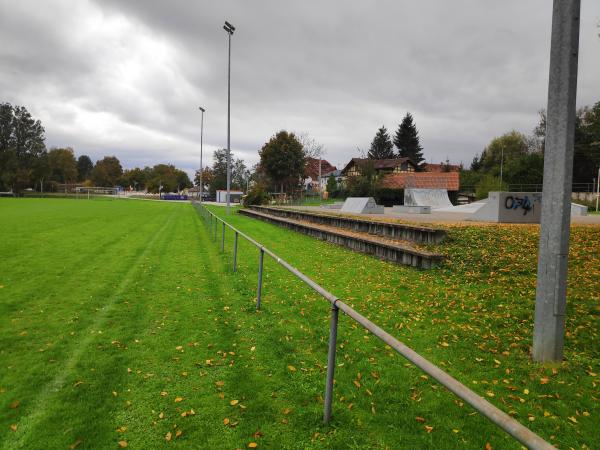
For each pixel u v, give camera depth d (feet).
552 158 13.25
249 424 10.61
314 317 19.53
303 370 13.84
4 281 26.09
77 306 20.94
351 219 53.06
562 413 11.19
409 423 10.70
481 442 9.91
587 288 21.39
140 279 27.40
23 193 277.64
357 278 28.09
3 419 10.68
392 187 157.69
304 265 33.14
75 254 37.14
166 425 10.55
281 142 181.78
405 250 31.63
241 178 316.19
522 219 48.93
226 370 13.80
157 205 163.12
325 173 322.14
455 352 15.31
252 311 20.58
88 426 10.42
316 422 10.73
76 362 14.24
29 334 16.92
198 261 34.53
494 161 238.89
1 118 272.31
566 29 12.67
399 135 279.90
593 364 13.92
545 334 13.84
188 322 18.76
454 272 27.43
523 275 25.03
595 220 50.14
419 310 20.51
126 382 12.85
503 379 13.10
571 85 12.75
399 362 14.46
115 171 447.42
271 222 76.89
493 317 18.81
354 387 12.64
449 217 63.26
